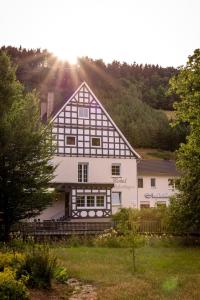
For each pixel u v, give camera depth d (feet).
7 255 47.29
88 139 154.61
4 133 78.74
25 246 73.61
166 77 514.27
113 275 49.88
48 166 86.43
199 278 47.78
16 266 42.68
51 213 147.54
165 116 389.80
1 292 32.27
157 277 48.29
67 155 150.82
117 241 88.69
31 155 81.20
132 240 57.11
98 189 149.18
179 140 321.52
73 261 62.44
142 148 323.16
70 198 145.07
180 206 95.09
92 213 147.13
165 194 180.75
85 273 51.01
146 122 354.13
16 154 79.66
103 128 157.38
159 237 97.45
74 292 41.24
